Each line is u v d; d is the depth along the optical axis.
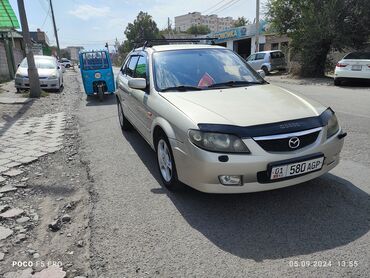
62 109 10.95
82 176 5.00
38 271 2.89
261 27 33.41
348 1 17.83
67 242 3.32
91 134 7.36
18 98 13.23
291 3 20.53
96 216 3.72
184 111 3.76
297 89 14.47
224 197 4.02
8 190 4.52
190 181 3.62
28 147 6.45
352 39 18.39
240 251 3.03
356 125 7.10
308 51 20.17
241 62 5.31
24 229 3.56
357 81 15.88
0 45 21.83
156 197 4.12
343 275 2.68
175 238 3.26
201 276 2.73
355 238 3.14
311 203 3.79
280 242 3.13
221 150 3.32
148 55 5.28
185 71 4.79
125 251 3.09
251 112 3.61
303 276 2.69
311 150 3.47
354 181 4.30
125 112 6.78
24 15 12.95
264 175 3.35
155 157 5.64
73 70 46.53
